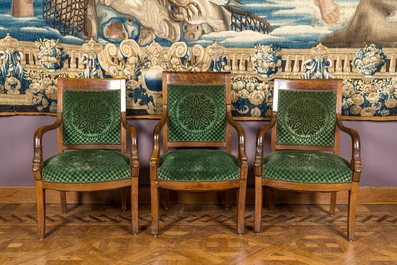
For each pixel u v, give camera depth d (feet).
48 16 10.46
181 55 10.83
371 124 11.13
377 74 10.77
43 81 10.67
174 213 10.59
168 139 10.18
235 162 9.11
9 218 10.15
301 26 10.66
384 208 11.02
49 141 11.14
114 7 10.59
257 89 10.93
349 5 10.55
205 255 8.25
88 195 11.24
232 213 10.61
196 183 8.70
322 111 9.98
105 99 10.06
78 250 8.43
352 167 8.66
